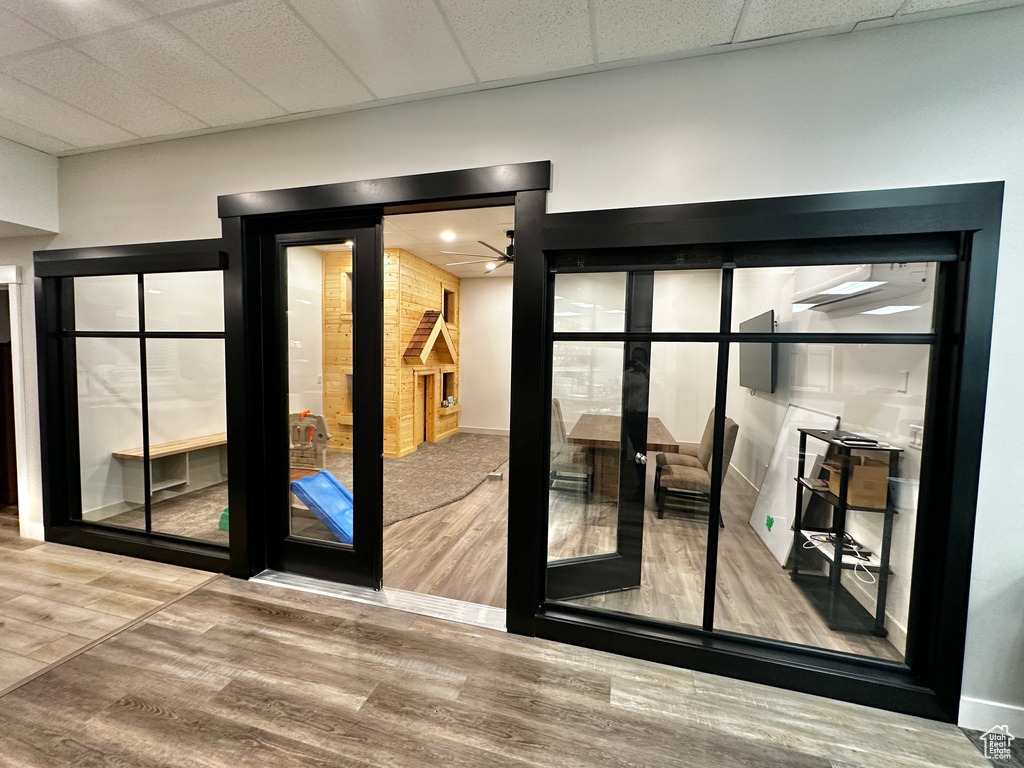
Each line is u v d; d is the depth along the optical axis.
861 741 1.56
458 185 2.11
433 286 6.83
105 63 1.89
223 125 2.42
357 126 2.27
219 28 1.67
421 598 2.44
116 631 2.08
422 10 1.57
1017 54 1.53
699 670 1.91
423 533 3.39
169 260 2.56
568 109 1.98
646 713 1.66
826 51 1.70
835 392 2.17
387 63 1.88
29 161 2.71
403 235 4.93
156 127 2.45
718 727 1.60
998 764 1.47
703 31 1.66
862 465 1.99
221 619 2.19
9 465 3.73
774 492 2.45
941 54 1.60
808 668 1.79
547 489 2.17
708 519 1.99
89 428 3.14
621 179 1.92
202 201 2.55
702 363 2.06
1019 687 1.60
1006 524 1.60
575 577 2.27
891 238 1.65
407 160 2.20
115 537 2.91
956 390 1.62
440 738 1.52
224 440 3.38
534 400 2.05
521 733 1.55
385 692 1.73
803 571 2.38
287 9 1.57
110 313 2.99
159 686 1.73
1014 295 1.56
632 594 2.29
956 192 1.58
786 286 1.93
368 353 2.44
